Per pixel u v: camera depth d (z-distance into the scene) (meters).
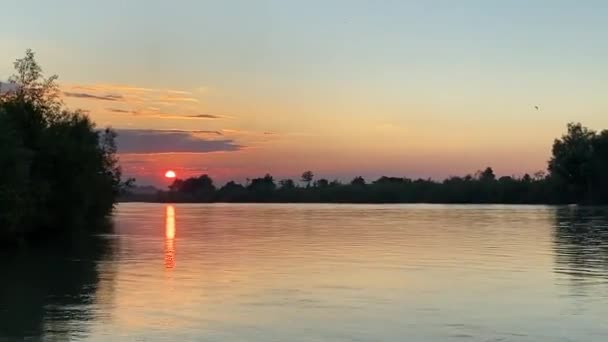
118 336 18.20
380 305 22.92
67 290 26.53
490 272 31.86
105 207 89.19
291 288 26.77
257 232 66.06
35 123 64.25
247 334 18.52
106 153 92.31
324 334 18.55
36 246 51.62
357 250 44.09
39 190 59.09
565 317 20.84
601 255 40.22
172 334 18.48
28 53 65.75
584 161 162.88
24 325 19.59
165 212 148.75
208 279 29.53
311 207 194.62
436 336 18.31
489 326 19.56
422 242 51.22
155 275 31.11
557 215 108.38
